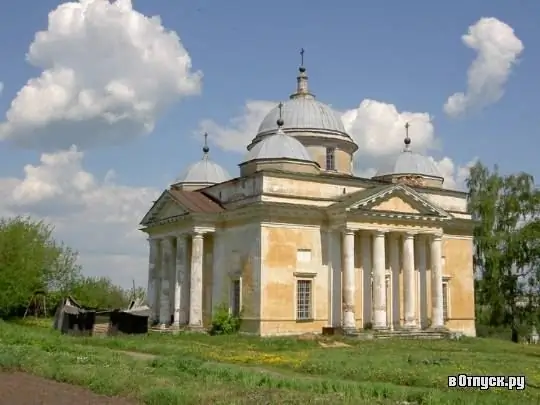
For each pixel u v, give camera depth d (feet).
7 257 217.56
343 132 201.67
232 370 84.94
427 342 154.30
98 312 167.84
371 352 125.29
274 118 201.46
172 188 193.67
